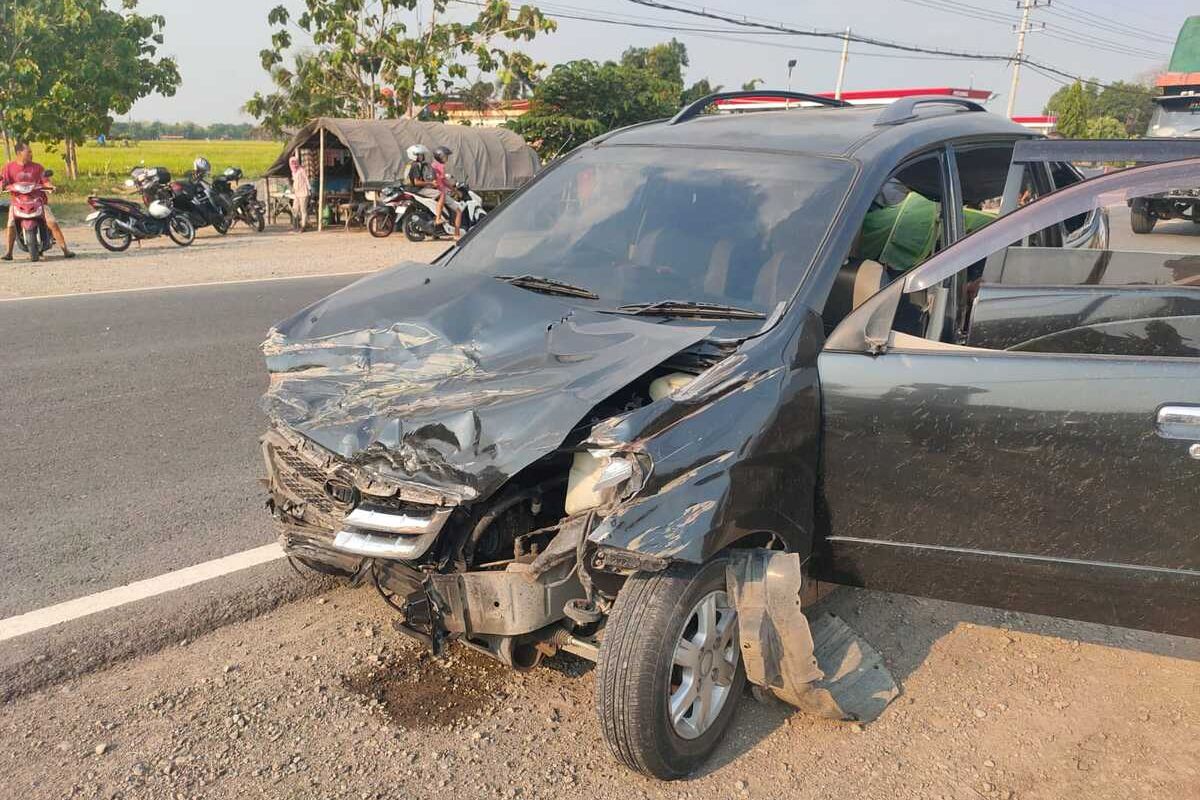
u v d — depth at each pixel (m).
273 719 3.18
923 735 3.19
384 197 18.70
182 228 16.42
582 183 4.17
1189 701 3.43
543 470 3.02
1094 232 4.26
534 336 3.20
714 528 2.67
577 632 3.15
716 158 3.96
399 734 3.11
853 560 3.18
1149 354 2.88
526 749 3.05
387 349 3.29
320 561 3.18
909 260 3.74
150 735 3.08
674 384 3.05
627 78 31.61
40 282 11.53
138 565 4.19
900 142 3.81
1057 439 2.87
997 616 3.96
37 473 5.23
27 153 13.55
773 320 3.16
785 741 3.13
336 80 29.28
